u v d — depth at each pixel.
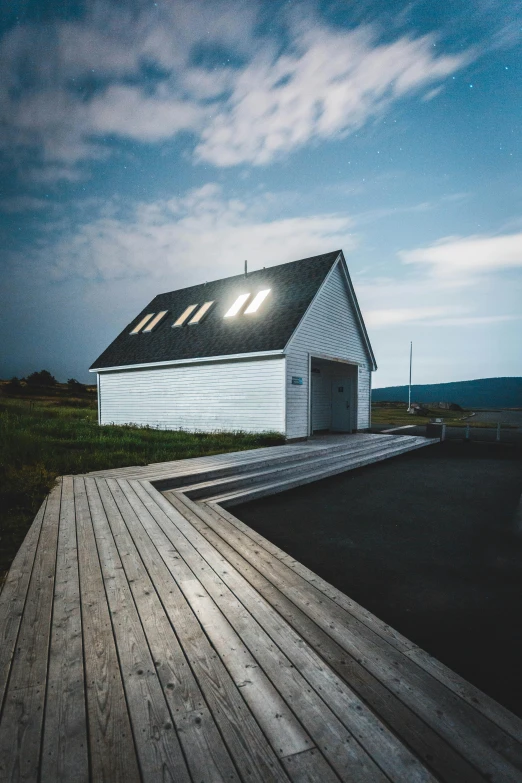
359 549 4.84
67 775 1.41
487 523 5.85
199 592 2.94
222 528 4.81
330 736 1.65
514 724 1.81
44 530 4.21
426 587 3.85
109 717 1.70
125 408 17.97
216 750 1.55
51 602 2.72
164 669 2.04
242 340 14.09
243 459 8.75
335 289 15.74
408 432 18.48
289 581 3.35
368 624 2.70
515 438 17.11
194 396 15.30
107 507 5.13
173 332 17.70
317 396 17.23
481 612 3.37
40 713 1.70
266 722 1.71
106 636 2.33
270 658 2.19
